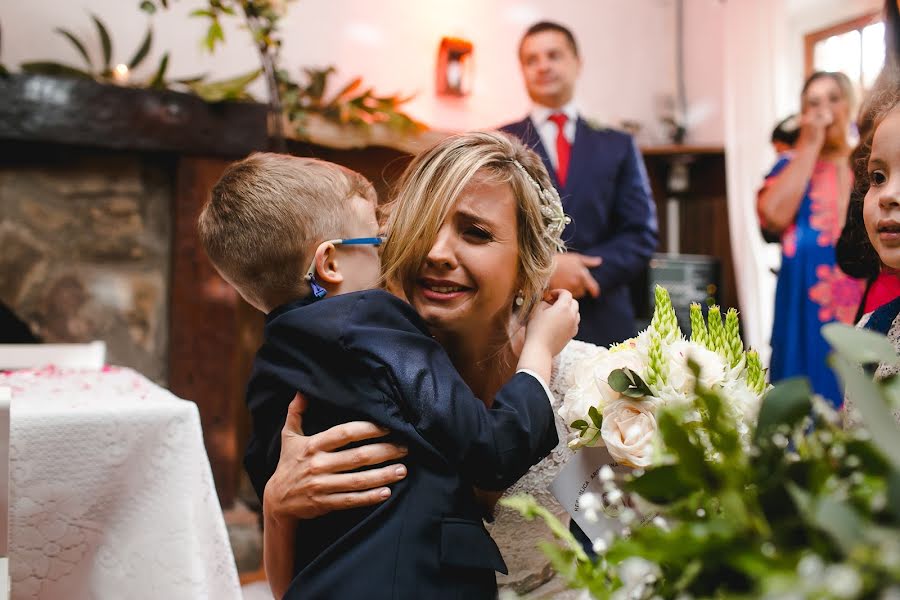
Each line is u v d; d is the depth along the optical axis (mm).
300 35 3838
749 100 3754
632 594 580
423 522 897
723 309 3828
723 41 4328
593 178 2877
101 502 1330
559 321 1099
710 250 4246
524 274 1142
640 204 2896
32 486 1288
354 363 954
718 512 525
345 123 3285
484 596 907
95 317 2990
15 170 2918
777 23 3711
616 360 849
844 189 2719
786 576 399
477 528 923
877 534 396
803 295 2719
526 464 949
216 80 3625
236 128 3027
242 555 2801
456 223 1076
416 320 1026
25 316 2934
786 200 2771
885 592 373
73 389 1582
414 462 935
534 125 3033
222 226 1074
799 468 501
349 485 917
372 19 3988
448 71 4094
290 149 3365
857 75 3711
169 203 3072
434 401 916
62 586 1310
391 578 871
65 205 2963
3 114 2777
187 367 2994
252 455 1104
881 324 976
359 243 1068
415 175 1109
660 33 4625
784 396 542
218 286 3027
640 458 777
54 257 2955
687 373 778
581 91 4492
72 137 2850
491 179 1084
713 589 489
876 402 459
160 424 1359
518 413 952
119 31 3473
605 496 875
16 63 3318
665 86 4633
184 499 1353
